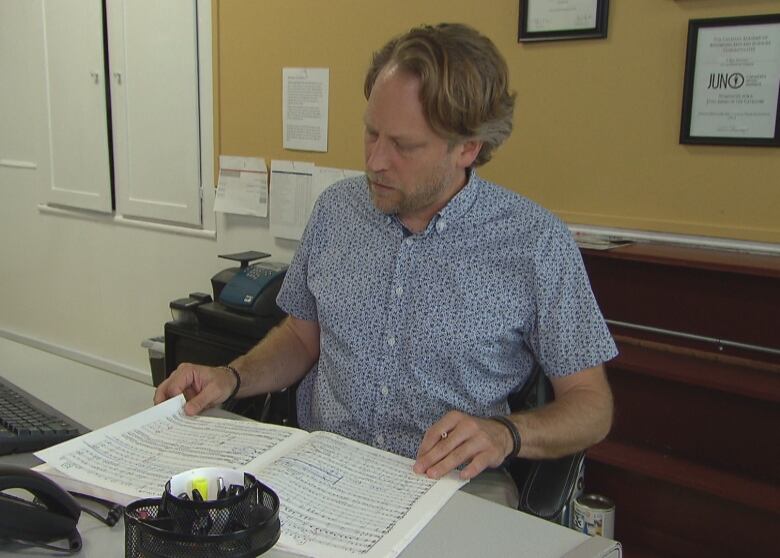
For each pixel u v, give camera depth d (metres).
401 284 1.40
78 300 3.92
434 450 1.07
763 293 1.88
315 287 1.50
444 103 1.23
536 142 2.28
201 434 1.17
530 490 1.24
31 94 3.90
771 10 1.87
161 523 0.76
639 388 2.12
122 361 3.76
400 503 0.96
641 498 2.20
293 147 2.87
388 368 1.40
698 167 2.03
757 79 1.90
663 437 2.11
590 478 2.28
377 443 1.42
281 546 0.85
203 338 2.56
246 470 1.03
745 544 2.04
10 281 4.30
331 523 0.90
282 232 2.93
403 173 1.28
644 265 2.05
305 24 2.76
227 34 2.99
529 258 1.36
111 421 2.55
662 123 2.06
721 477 1.95
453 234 1.39
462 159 1.35
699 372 1.88
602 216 2.19
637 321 2.09
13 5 3.88
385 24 2.57
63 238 3.92
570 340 1.35
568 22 2.15
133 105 3.41
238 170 3.03
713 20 1.93
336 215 1.52
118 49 3.41
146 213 3.46
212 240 3.23
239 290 2.54
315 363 1.60
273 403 1.66
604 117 2.15
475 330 1.36
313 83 2.77
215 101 3.07
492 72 1.28
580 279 1.37
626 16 2.08
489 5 2.32
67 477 0.99
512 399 1.46
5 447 1.10
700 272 1.96
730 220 2.00
